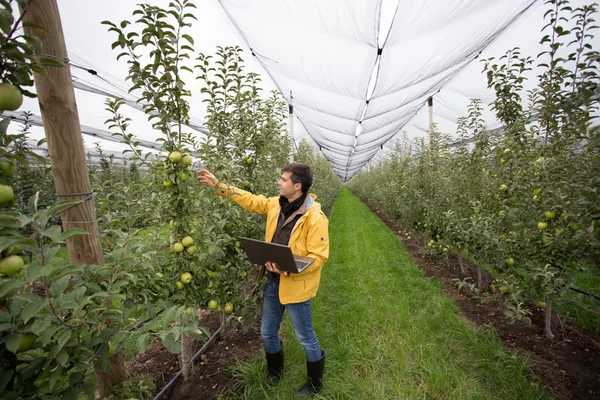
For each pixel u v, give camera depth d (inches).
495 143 148.1
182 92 73.9
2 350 35.8
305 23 122.3
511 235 118.6
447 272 197.9
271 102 142.0
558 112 108.4
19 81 37.3
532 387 90.0
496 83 133.0
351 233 319.6
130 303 63.6
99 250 61.1
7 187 35.8
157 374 97.7
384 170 425.4
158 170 78.1
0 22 32.4
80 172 57.4
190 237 79.8
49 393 39.7
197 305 93.8
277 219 86.0
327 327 124.9
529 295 114.0
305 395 86.5
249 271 108.5
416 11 110.6
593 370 97.3
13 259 35.4
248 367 96.0
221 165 95.0
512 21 136.6
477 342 111.6
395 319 129.3
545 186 97.3
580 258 100.7
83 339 43.4
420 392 90.0
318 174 349.4
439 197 191.9
